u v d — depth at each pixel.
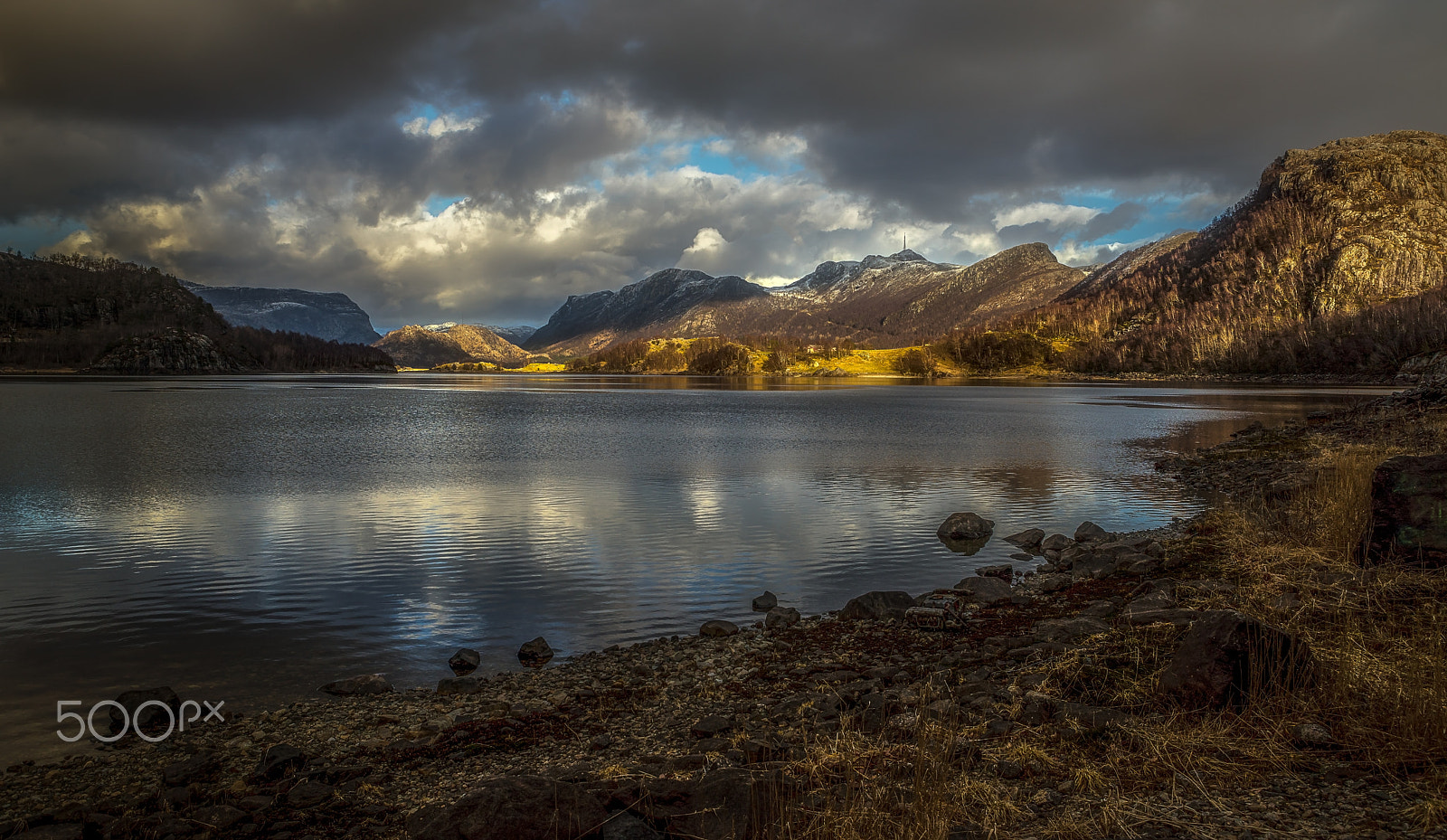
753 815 6.77
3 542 24.98
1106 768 7.46
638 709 11.25
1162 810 6.54
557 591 19.22
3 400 123.19
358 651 15.02
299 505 31.84
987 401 126.62
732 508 30.86
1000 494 33.94
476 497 33.75
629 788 7.70
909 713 9.45
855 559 22.44
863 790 7.23
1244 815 6.33
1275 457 37.31
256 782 9.07
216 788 9.01
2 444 57.09
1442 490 13.23
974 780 7.47
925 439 60.72
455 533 26.22
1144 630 11.70
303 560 22.58
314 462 46.66
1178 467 40.41
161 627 16.48
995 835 6.35
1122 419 82.75
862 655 13.31
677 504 31.95
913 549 23.62
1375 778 6.62
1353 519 15.95
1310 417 54.47
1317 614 11.33
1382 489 13.98
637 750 9.57
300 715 11.55
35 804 8.84
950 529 25.47
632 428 74.12
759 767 8.08
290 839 7.61
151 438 62.38
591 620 16.94
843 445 56.69
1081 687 9.82
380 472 42.09
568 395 158.75
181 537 25.75
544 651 14.63
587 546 24.25
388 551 23.72
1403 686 7.91
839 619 15.99
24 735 10.98
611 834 6.98
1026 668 11.03
